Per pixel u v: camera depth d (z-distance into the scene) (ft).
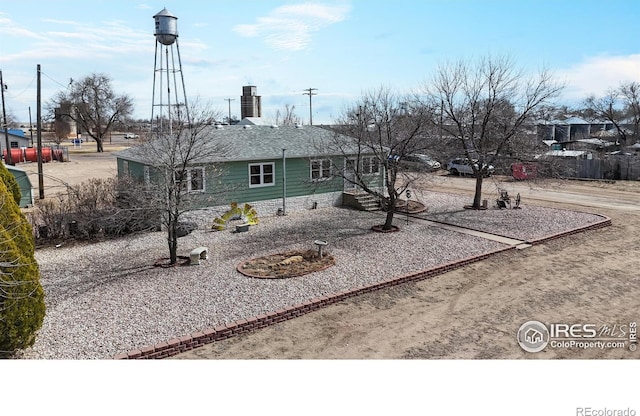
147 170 55.83
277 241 53.06
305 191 71.41
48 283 39.55
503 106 73.41
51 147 172.35
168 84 86.63
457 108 75.25
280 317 33.24
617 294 38.19
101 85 216.74
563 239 55.88
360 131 63.10
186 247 50.62
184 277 40.86
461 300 37.11
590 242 54.65
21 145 181.98
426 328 32.17
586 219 64.64
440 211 71.41
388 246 50.90
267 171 66.90
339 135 75.36
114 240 53.88
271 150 67.41
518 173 107.14
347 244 51.72
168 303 35.12
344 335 31.19
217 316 32.86
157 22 83.92
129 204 55.36
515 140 72.64
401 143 58.70
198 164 56.65
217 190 61.57
